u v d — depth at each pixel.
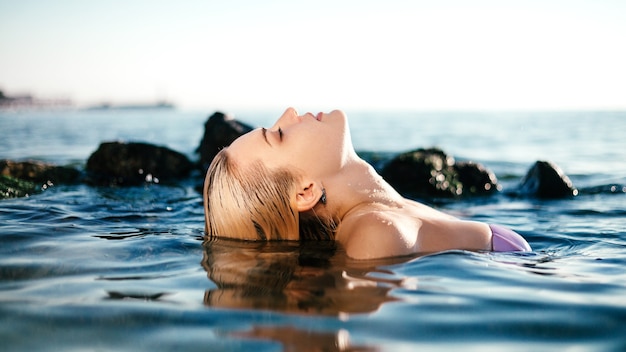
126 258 3.15
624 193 6.99
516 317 2.14
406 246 3.24
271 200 3.68
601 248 3.75
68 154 11.43
